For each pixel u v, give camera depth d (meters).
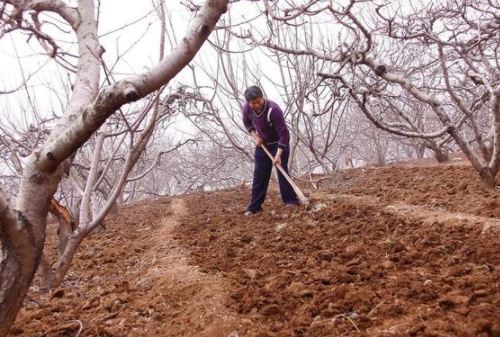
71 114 2.28
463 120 6.53
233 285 2.90
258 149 5.71
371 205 5.00
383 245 3.38
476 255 2.84
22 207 1.96
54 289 3.18
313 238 4.01
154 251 4.39
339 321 2.16
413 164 9.33
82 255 4.57
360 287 2.59
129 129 3.05
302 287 2.66
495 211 3.78
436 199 4.73
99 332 2.37
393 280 2.61
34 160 1.99
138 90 1.88
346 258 3.27
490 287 2.26
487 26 4.98
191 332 2.30
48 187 2.02
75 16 2.64
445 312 2.11
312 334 2.08
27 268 1.96
